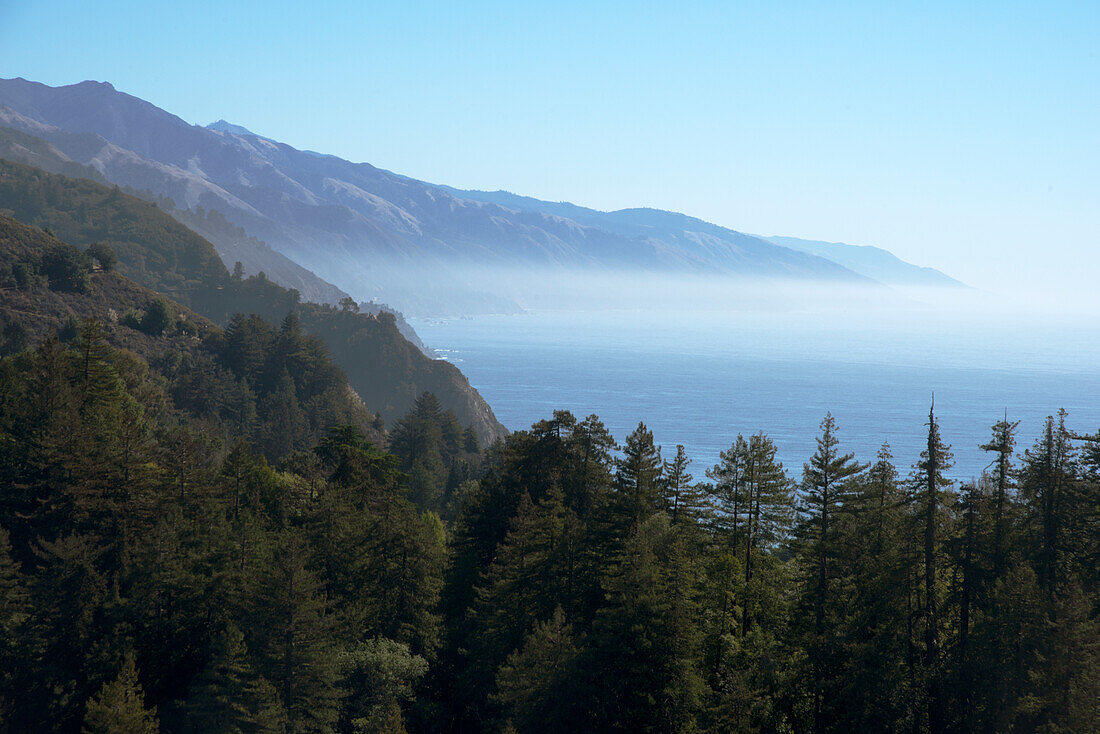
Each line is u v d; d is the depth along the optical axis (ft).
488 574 202.28
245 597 178.19
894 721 141.18
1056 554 161.79
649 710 150.71
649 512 195.62
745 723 148.97
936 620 151.53
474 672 180.96
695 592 159.63
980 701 139.74
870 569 157.28
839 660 151.33
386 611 197.26
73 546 174.29
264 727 153.58
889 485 171.63
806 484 169.48
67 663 170.30
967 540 149.18
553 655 155.43
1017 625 138.41
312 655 163.73
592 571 185.78
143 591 177.17
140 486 196.85
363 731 165.78
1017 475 168.45
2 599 167.32
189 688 168.04
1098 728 127.95
